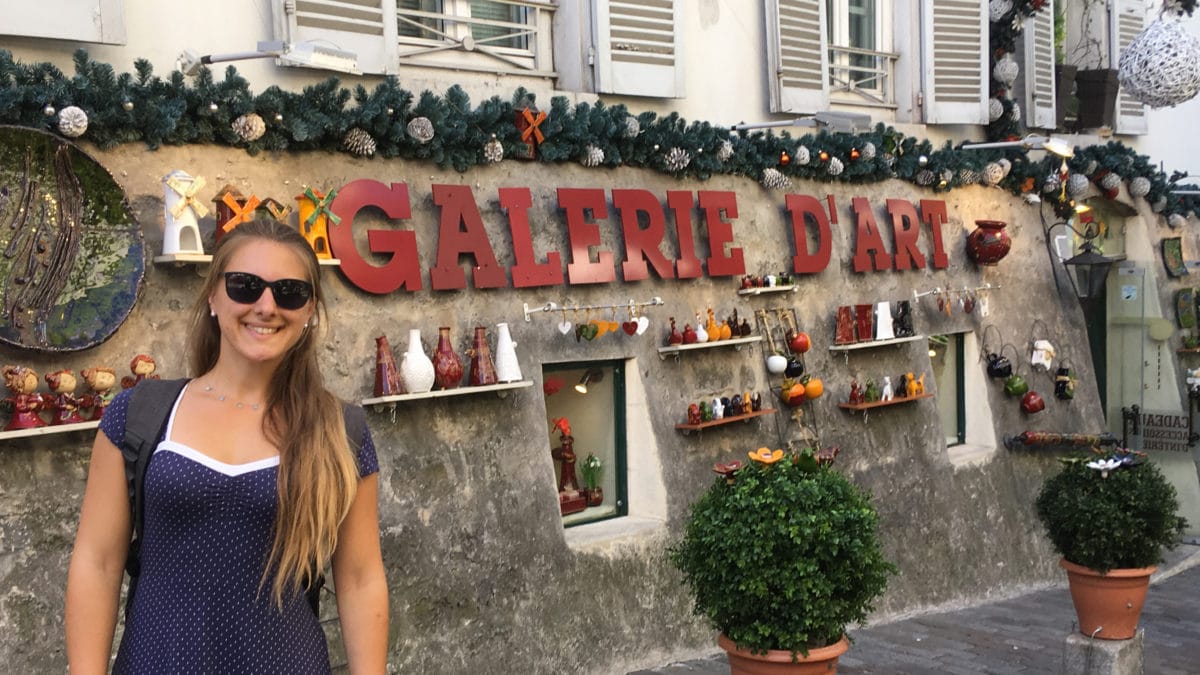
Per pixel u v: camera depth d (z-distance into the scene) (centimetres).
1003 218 992
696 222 728
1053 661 730
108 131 473
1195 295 1213
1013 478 969
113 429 242
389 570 559
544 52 698
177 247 480
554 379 665
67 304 460
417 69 632
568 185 658
